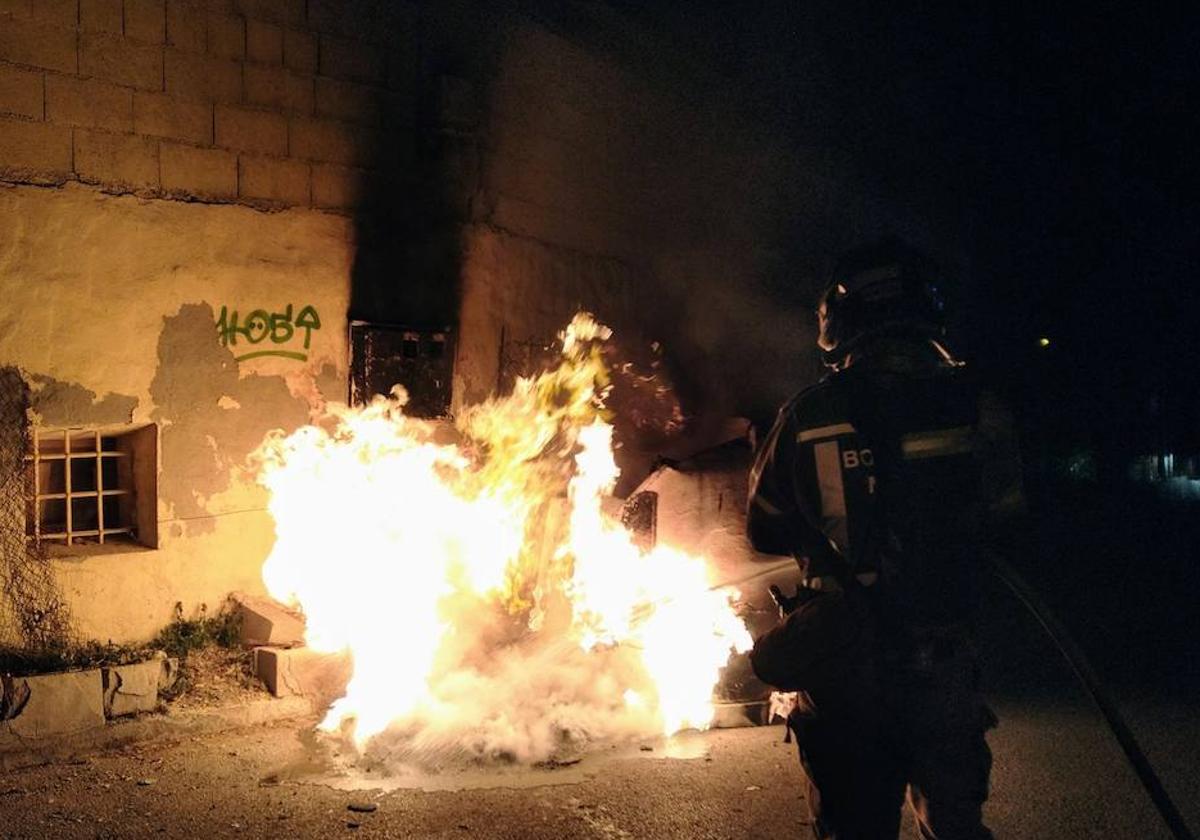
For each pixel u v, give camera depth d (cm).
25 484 622
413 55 772
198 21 670
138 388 651
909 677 282
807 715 301
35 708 555
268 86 702
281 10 705
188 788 521
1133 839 479
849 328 318
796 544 308
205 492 678
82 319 629
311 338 723
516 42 837
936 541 288
